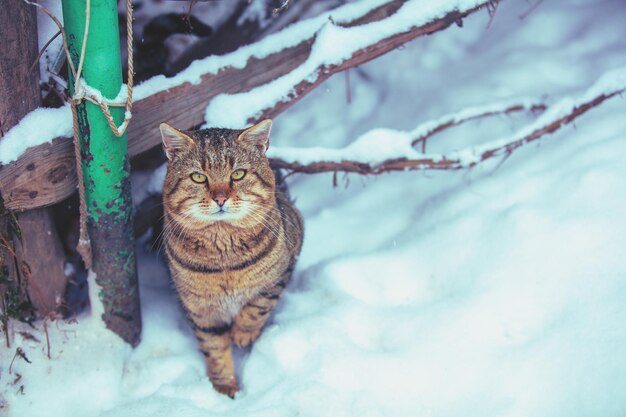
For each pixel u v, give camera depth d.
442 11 1.10
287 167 1.17
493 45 1.48
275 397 1.02
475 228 1.17
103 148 0.99
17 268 1.05
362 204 1.33
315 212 1.33
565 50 1.41
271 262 1.05
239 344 1.14
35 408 1.04
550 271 1.07
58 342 1.08
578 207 1.12
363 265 1.19
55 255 1.09
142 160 1.22
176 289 1.09
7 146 0.97
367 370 1.03
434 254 1.17
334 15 1.14
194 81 1.10
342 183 1.38
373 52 1.13
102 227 1.04
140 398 1.07
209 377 1.10
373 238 1.27
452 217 1.21
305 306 1.16
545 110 1.24
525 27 1.48
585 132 1.22
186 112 1.11
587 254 1.06
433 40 1.53
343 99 1.52
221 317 1.09
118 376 1.09
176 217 1.01
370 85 1.53
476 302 1.07
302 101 1.53
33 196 1.01
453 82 1.44
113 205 1.03
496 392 0.98
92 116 0.97
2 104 0.97
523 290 1.06
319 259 1.25
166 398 1.04
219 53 1.25
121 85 0.99
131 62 0.95
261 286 1.07
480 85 1.40
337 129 1.47
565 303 1.04
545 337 1.01
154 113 1.08
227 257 1.02
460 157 1.17
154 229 1.21
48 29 1.02
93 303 1.09
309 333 1.09
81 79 0.96
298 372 1.05
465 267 1.14
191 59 1.24
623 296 1.01
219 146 1.00
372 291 1.17
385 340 1.09
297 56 1.15
